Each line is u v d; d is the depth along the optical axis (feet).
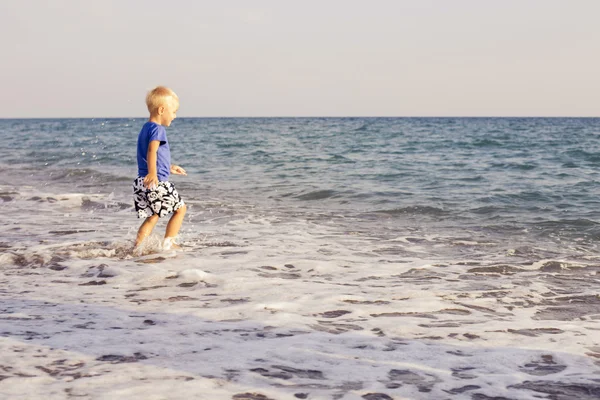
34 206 29.19
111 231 21.16
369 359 7.82
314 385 6.75
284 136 126.82
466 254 17.76
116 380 6.74
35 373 6.96
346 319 10.10
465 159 58.39
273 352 7.98
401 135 128.06
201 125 254.88
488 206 28.07
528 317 10.57
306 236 20.80
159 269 14.60
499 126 220.43
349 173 45.62
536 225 22.98
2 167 55.98
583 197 30.63
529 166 49.42
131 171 51.11
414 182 39.11
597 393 6.72
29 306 10.89
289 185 38.29
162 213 17.01
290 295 11.85
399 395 6.53
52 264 15.42
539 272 15.07
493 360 7.90
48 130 189.47
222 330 9.16
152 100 17.01
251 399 6.23
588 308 11.39
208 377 6.91
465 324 9.90
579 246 19.12
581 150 69.41
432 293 12.34
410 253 17.85
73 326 9.35
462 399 6.47
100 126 244.42
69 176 45.98
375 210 27.55
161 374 6.98
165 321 9.73
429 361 7.80
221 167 53.01
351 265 15.76
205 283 12.95
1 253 16.75
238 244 18.86
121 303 11.16
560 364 7.77
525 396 6.60
